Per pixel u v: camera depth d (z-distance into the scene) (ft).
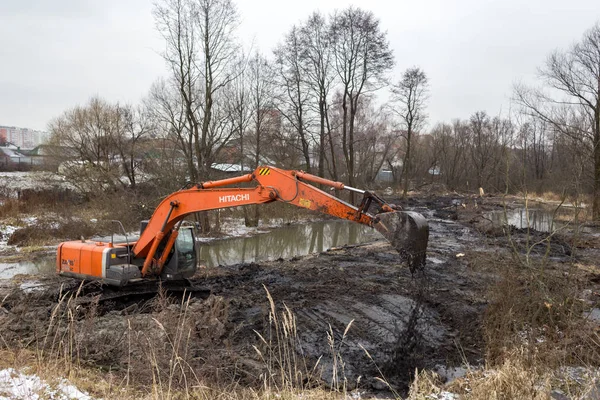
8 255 59.52
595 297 33.37
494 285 33.40
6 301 35.45
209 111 73.82
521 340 24.36
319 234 87.61
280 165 102.78
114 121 110.22
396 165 248.52
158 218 34.94
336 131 144.66
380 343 28.48
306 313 34.27
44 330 25.82
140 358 20.89
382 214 25.41
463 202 137.59
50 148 105.29
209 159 77.25
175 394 17.43
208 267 55.67
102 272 34.50
